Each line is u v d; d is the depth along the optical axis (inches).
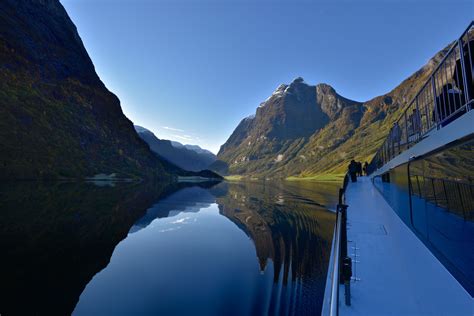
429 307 168.9
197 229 1028.5
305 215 1421.0
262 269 606.5
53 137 3986.2
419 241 271.6
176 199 2148.1
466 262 178.9
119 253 692.1
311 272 593.0
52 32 6304.1
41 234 825.5
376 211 415.8
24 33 5275.6
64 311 407.8
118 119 6338.6
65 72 5743.1
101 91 6535.4
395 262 230.5
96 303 434.0
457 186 194.7
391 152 537.6
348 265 176.1
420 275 204.2
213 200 2149.4
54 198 1711.4
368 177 1065.5
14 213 1127.6
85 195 2017.7
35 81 4692.4
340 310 171.0
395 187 426.9
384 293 187.0
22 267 560.7
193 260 658.2
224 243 832.9
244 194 2775.6
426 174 268.8
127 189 2883.9
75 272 554.9
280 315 406.9
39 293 457.4
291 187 4047.7
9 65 4404.5
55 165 3575.3
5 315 390.0
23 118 3767.2
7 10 5285.4
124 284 507.2
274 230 1045.2
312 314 409.7
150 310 415.5
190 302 445.1
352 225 338.3
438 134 220.7
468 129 167.8
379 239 285.0
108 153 4921.3
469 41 188.5
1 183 2479.1
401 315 163.9
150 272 570.9
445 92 217.9
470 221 173.3
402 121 410.0
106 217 1181.7
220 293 476.7
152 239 852.6
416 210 302.0
